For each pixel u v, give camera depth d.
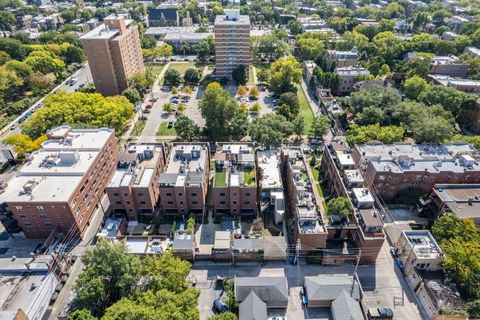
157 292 67.56
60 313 75.50
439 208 95.62
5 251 91.12
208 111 136.50
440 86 147.50
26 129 131.50
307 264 88.88
